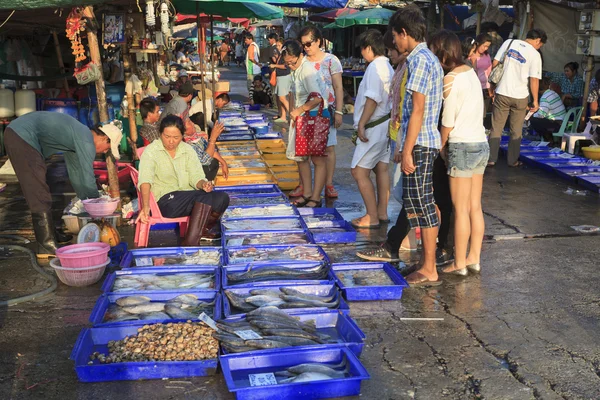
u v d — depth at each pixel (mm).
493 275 5113
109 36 7336
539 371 3590
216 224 6301
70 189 8039
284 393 3195
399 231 5297
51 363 3672
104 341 3740
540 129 11141
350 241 5965
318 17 22375
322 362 3551
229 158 9047
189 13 11094
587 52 10398
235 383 3344
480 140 4797
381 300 4602
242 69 34156
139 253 5262
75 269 4699
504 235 6160
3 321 4230
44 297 4633
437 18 17766
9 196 7637
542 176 8953
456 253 5051
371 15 18562
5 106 9508
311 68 6750
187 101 8727
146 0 6887
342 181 8703
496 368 3625
